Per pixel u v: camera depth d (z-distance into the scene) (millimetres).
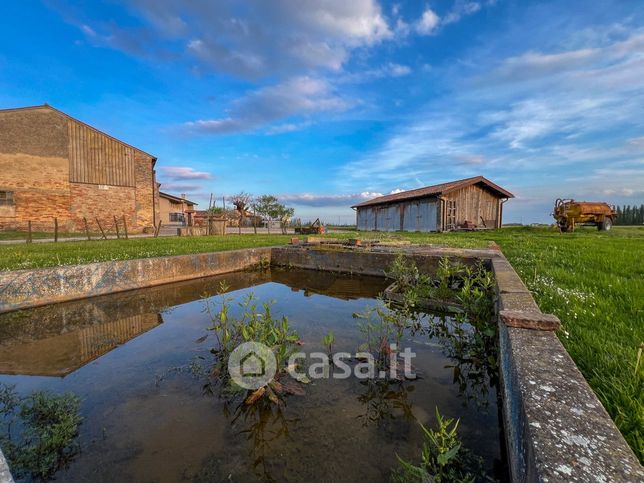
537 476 833
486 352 3143
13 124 16047
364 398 2422
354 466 1738
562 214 15531
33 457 1800
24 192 16297
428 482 1441
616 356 1909
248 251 8094
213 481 1664
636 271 4434
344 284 6574
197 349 3363
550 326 1835
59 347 3543
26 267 5223
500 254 5953
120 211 19172
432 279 5957
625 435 1352
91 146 18141
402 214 20703
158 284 6195
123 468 1758
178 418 2201
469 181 17781
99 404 2379
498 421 2115
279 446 1911
